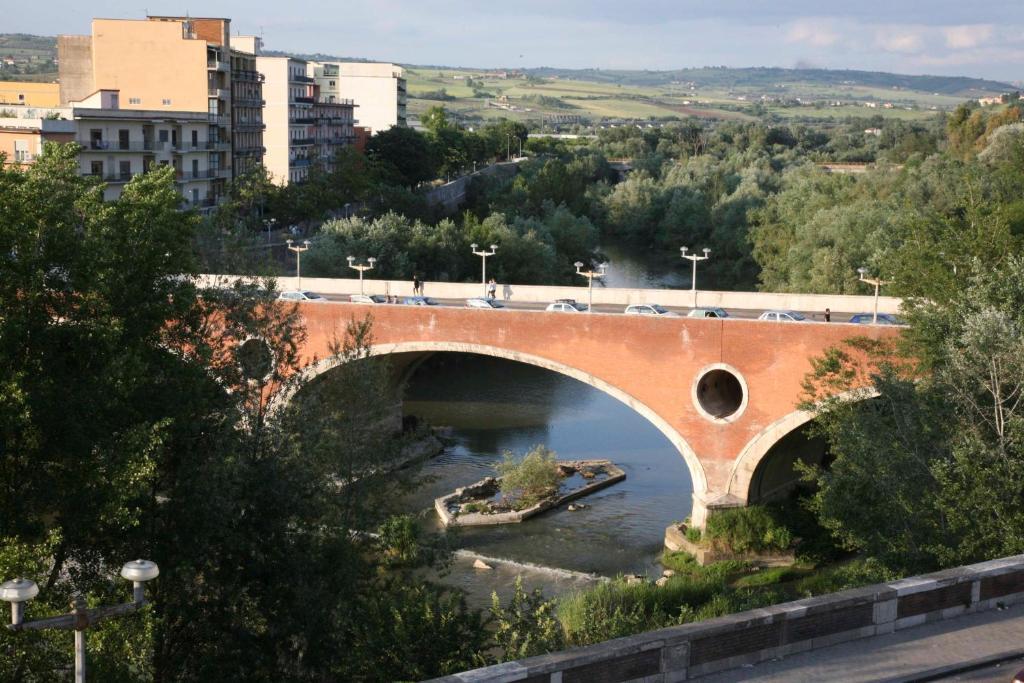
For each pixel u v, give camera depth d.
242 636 39.03
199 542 38.53
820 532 70.94
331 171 184.88
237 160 146.62
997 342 45.53
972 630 27.20
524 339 77.75
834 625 26.39
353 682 38.28
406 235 129.62
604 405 104.62
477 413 100.88
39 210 39.25
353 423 43.59
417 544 44.06
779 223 141.25
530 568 67.81
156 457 39.31
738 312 87.75
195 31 143.88
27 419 35.34
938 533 43.25
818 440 78.31
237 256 49.44
